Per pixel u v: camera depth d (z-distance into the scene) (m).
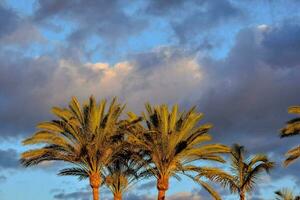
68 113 47.34
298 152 41.66
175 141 47.78
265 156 50.59
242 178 50.97
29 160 46.09
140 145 47.84
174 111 48.47
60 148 46.72
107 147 47.47
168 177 48.59
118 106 47.94
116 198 50.94
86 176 49.09
